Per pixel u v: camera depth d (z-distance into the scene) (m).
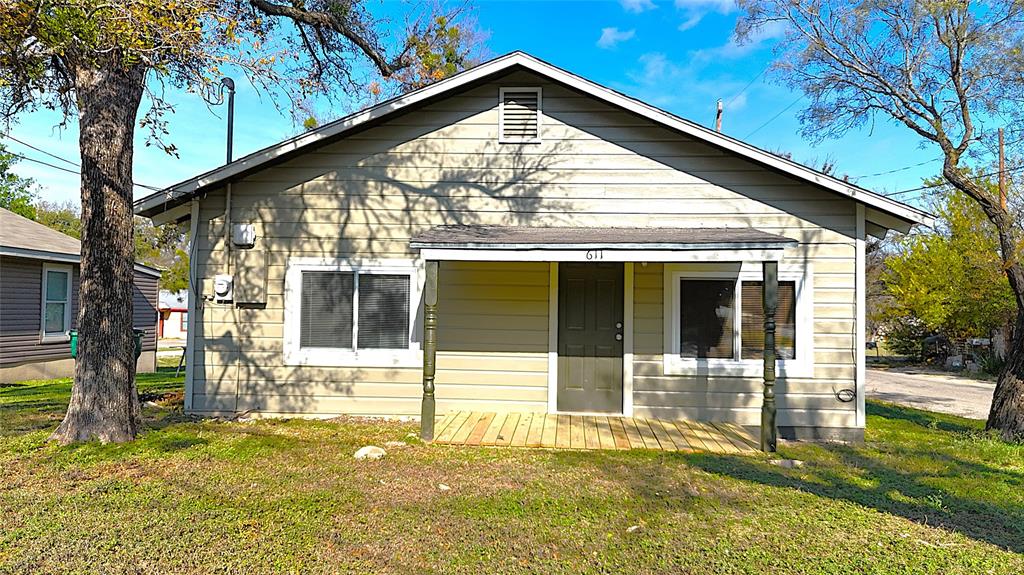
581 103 7.71
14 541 3.58
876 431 7.98
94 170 6.09
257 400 7.71
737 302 7.45
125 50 5.51
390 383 7.71
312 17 9.91
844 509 4.50
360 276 7.74
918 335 23.89
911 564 3.55
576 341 7.76
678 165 7.56
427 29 13.51
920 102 8.80
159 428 6.83
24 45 5.71
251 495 4.55
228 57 5.96
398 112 7.76
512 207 7.71
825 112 10.24
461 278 7.75
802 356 7.28
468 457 5.79
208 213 7.75
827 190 7.29
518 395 7.71
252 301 7.68
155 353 16.81
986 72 8.26
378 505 4.39
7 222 14.03
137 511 4.14
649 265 7.59
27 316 12.86
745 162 7.46
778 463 5.82
